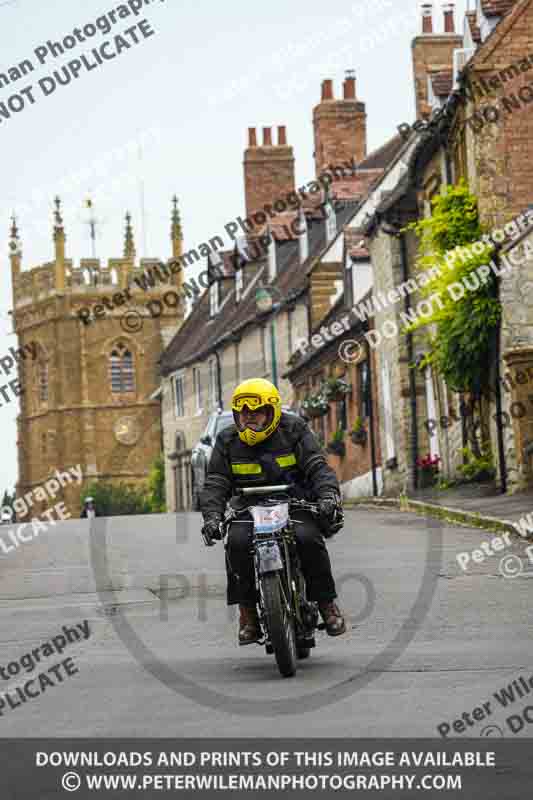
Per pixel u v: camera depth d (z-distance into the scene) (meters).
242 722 19.73
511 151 75.25
